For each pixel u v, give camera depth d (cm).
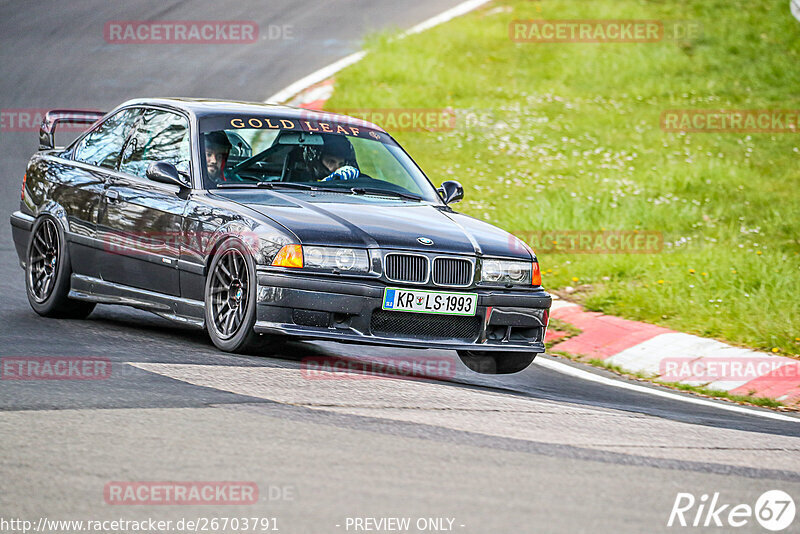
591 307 3466
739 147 5781
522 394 2345
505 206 4644
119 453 1517
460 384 2367
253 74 6494
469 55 7144
